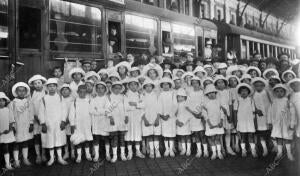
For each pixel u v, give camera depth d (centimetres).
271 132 625
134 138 609
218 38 1352
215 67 919
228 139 631
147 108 622
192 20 1173
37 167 559
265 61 849
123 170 530
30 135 581
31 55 627
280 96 571
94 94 619
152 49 941
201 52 1213
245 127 605
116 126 593
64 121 585
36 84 600
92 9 748
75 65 701
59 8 673
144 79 677
